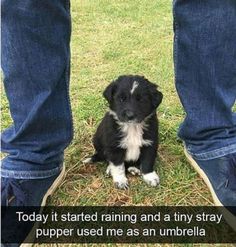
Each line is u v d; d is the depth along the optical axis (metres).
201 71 0.60
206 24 0.57
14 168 0.60
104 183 0.67
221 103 0.61
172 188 0.65
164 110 0.84
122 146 0.68
